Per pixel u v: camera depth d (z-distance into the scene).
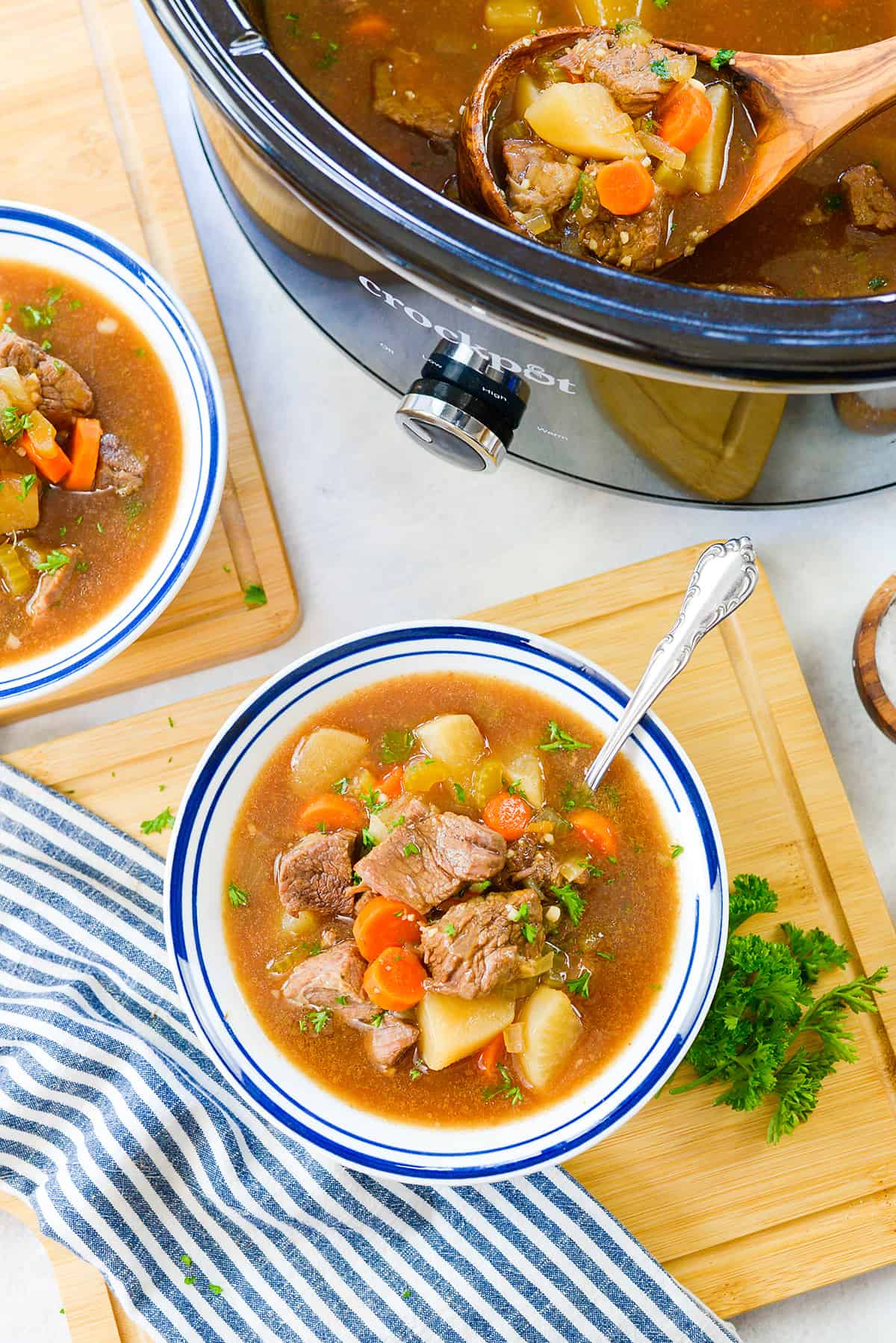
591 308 0.95
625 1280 1.12
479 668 1.12
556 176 1.01
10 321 1.17
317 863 1.09
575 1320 1.13
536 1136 1.09
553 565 1.21
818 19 1.07
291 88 0.96
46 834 1.16
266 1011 1.10
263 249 1.12
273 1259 1.13
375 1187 1.13
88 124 1.21
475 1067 1.09
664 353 0.95
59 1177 1.13
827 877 1.17
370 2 1.07
